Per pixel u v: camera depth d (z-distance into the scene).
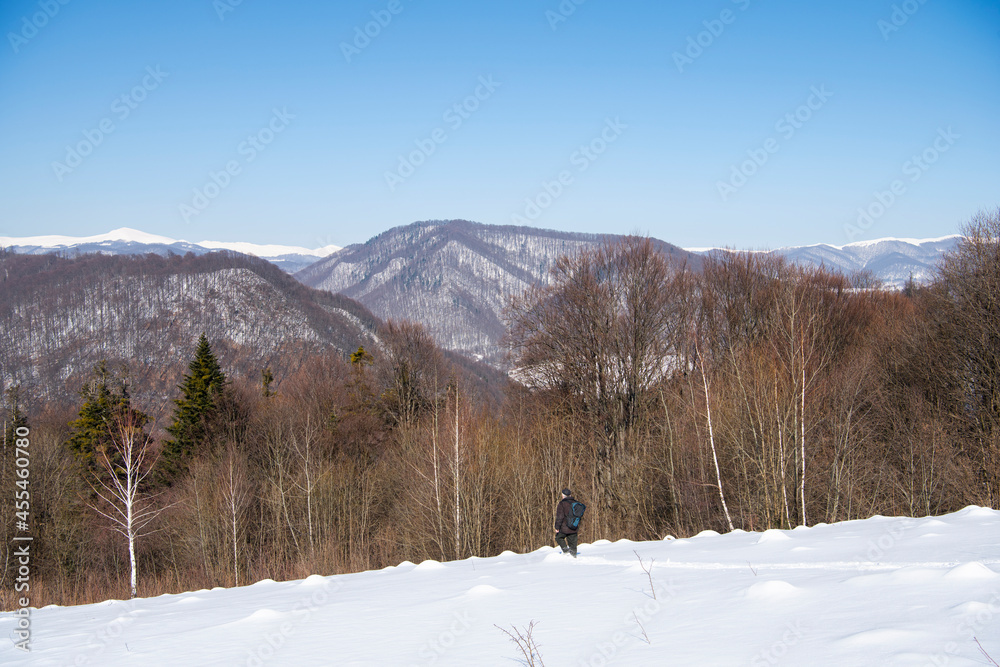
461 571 14.21
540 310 40.75
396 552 35.16
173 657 8.43
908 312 37.62
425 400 49.62
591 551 15.01
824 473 27.23
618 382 38.06
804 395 25.56
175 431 49.41
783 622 6.73
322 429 46.94
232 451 41.31
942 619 6.00
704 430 30.56
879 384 31.77
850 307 43.69
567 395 39.00
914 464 28.06
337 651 7.89
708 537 15.53
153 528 40.53
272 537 40.62
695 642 6.46
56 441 42.41
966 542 9.91
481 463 32.03
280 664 7.53
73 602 32.94
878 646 5.48
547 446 34.56
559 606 9.02
